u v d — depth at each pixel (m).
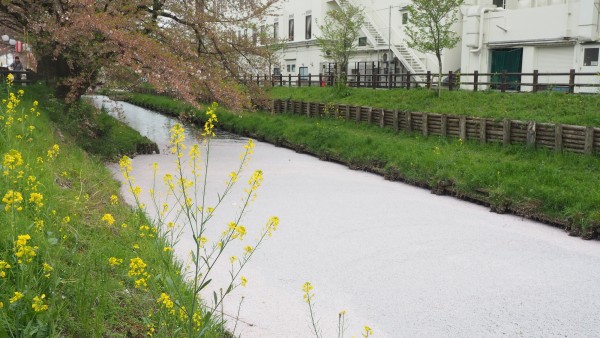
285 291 7.12
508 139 14.87
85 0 14.41
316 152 18.33
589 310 6.72
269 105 21.31
